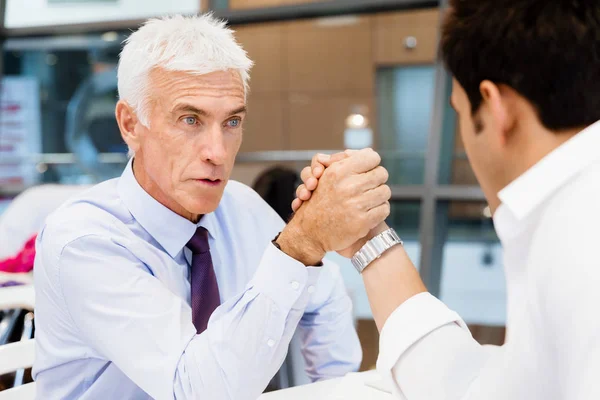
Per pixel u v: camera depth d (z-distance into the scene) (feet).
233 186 5.01
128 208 4.11
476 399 2.47
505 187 2.48
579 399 2.06
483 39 2.39
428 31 11.91
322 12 11.85
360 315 11.96
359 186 3.37
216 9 12.54
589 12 2.24
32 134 14.32
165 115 3.77
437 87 11.33
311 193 3.57
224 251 4.59
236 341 3.40
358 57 12.41
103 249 3.72
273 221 4.99
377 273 3.15
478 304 12.14
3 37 13.89
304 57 12.66
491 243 11.96
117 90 4.04
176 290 4.12
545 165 2.35
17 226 9.73
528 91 2.34
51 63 14.08
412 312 2.89
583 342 2.06
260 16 12.19
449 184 11.60
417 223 11.97
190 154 3.79
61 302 3.77
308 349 4.90
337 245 3.47
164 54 3.71
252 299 3.47
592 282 2.07
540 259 2.24
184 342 3.51
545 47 2.27
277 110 12.92
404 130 12.22
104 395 3.93
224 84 3.76
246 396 3.43
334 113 12.68
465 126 2.61
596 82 2.27
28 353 4.70
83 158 14.30
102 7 13.28
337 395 3.92
